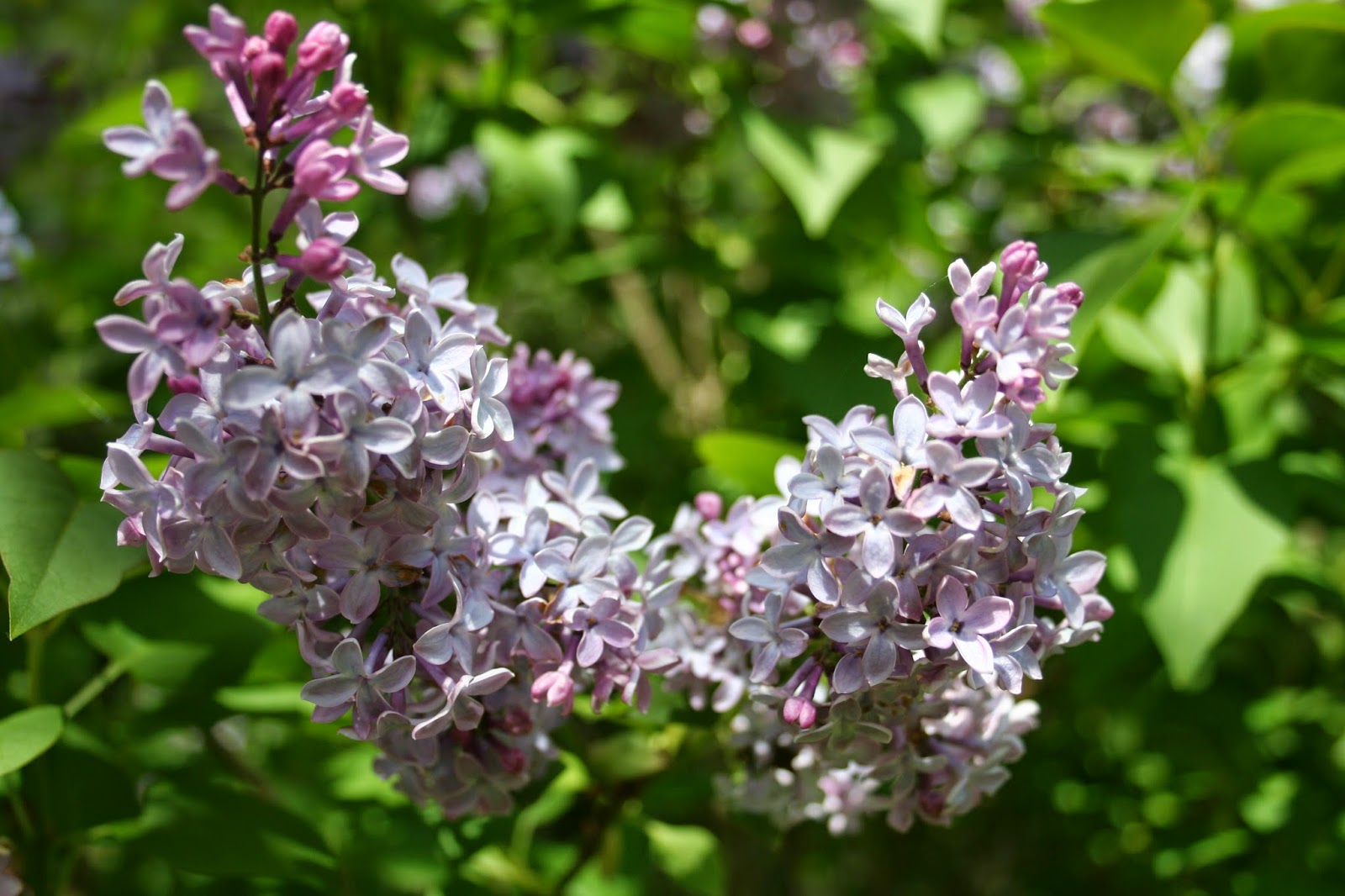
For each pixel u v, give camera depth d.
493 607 0.40
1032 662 0.39
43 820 0.47
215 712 0.52
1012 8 0.90
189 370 0.38
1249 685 0.70
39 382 0.59
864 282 0.83
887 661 0.39
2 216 0.62
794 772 0.46
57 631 0.51
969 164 0.85
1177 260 0.60
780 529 0.39
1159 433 0.57
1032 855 0.84
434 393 0.39
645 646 0.42
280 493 0.37
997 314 0.40
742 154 0.80
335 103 0.38
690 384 0.87
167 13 0.81
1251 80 0.61
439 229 0.76
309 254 0.38
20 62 0.92
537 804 0.52
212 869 0.46
